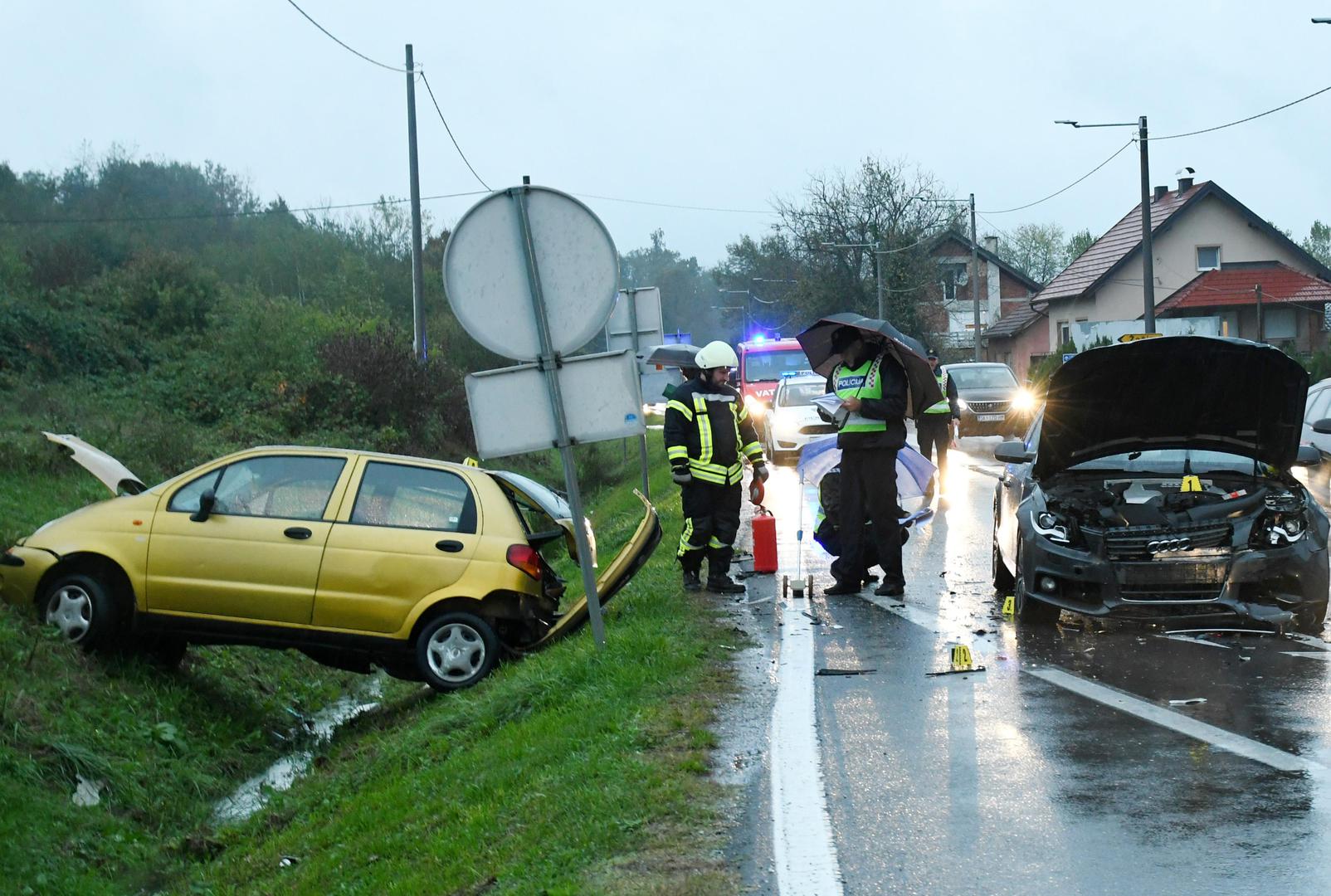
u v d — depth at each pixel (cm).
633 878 442
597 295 764
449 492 924
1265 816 476
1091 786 523
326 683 1165
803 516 1642
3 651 843
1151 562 841
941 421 1777
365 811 660
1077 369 879
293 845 670
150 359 2478
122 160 5619
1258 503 865
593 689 738
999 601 1012
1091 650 811
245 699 1024
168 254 2864
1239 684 701
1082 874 428
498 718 756
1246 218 5388
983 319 6906
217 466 931
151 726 871
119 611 910
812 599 1027
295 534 902
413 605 895
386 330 2666
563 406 776
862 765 569
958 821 488
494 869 490
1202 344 851
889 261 6444
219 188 5744
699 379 1078
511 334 771
